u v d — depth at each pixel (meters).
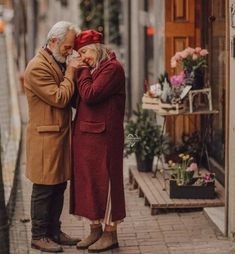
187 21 9.27
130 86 14.27
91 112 6.41
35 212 6.61
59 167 6.50
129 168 9.20
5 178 9.16
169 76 9.34
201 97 8.66
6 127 12.95
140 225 7.40
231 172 6.77
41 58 6.41
